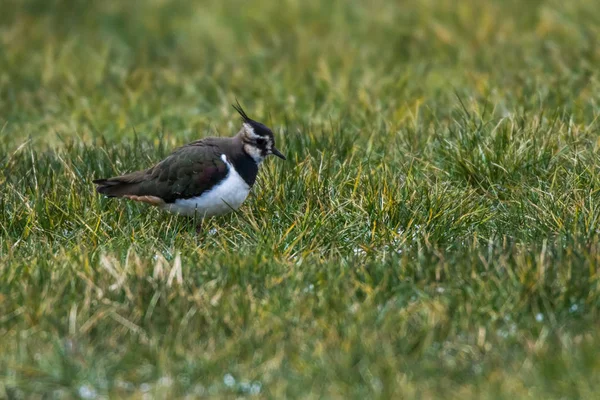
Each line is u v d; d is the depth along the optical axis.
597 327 9.34
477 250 10.81
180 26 23.28
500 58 18.56
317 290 10.30
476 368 8.88
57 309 9.77
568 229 11.44
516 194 12.55
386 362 8.84
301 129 15.24
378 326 9.47
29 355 9.11
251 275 10.45
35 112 17.39
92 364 8.95
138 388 8.77
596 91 15.79
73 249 11.23
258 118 16.50
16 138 15.99
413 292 10.17
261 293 10.27
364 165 13.55
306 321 9.65
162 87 18.61
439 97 16.77
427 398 8.38
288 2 23.98
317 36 21.58
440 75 18.08
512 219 12.02
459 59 18.75
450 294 10.03
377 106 16.17
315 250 11.38
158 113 17.09
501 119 14.33
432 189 12.59
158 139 15.38
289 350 9.11
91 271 10.51
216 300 9.86
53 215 12.23
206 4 24.78
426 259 10.64
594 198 12.12
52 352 9.06
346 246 11.53
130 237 11.63
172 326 9.55
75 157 14.02
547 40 19.08
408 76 17.66
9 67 19.81
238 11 24.08
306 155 13.70
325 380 8.70
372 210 12.04
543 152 13.22
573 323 9.55
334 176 13.09
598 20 19.81
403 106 15.97
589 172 12.62
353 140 14.55
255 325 9.53
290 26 22.53
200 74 19.22
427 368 8.80
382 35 21.17
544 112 14.92
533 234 11.55
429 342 9.12
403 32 20.72
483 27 20.22
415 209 12.05
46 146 15.46
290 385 8.62
